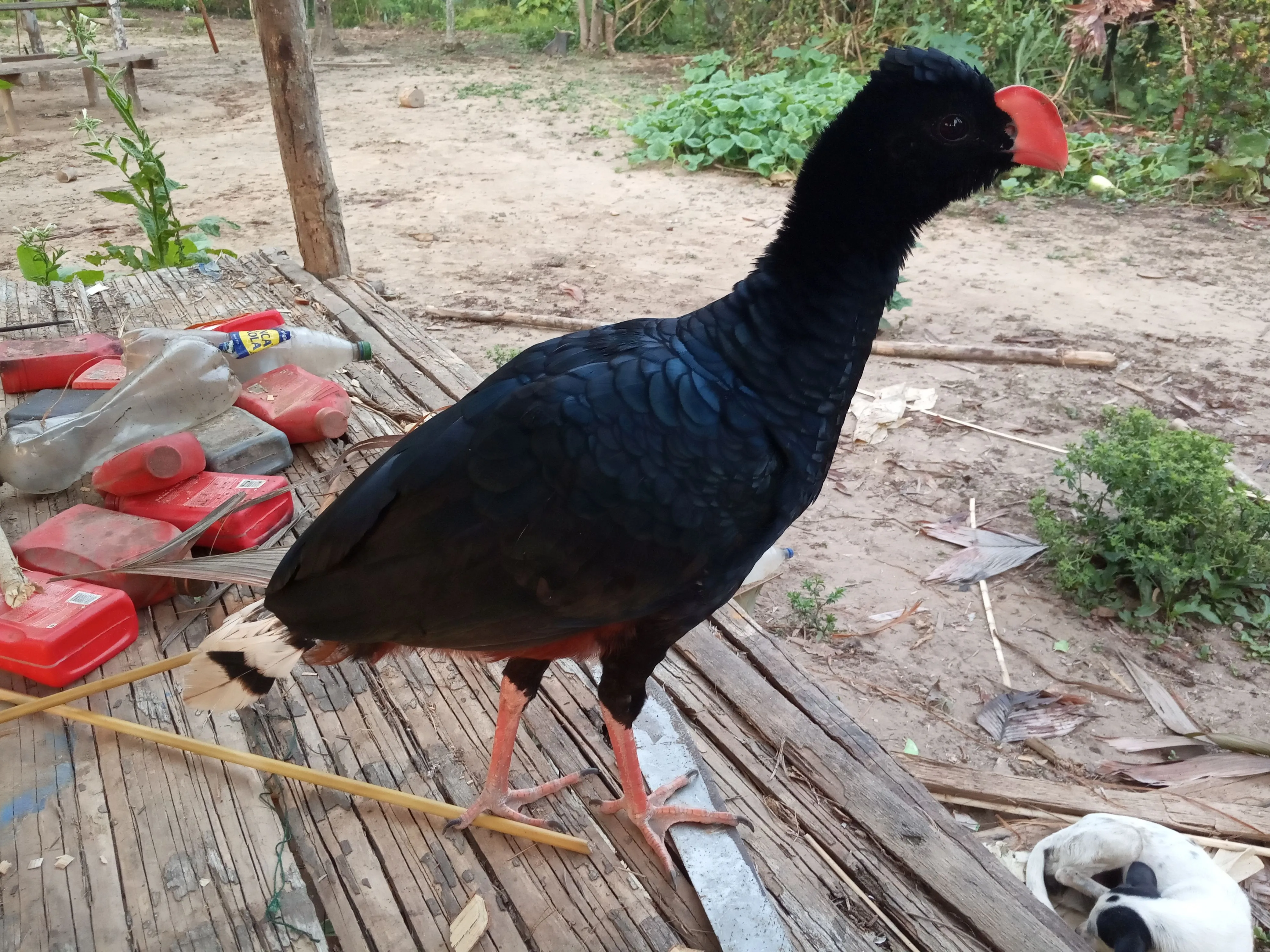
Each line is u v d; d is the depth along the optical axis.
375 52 6.52
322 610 0.78
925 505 1.88
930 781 1.25
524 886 0.83
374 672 1.05
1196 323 2.60
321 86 5.43
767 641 1.13
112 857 0.83
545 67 5.90
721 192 3.68
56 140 4.41
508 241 3.20
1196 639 1.56
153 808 0.87
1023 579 1.70
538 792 0.90
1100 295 2.78
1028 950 0.79
